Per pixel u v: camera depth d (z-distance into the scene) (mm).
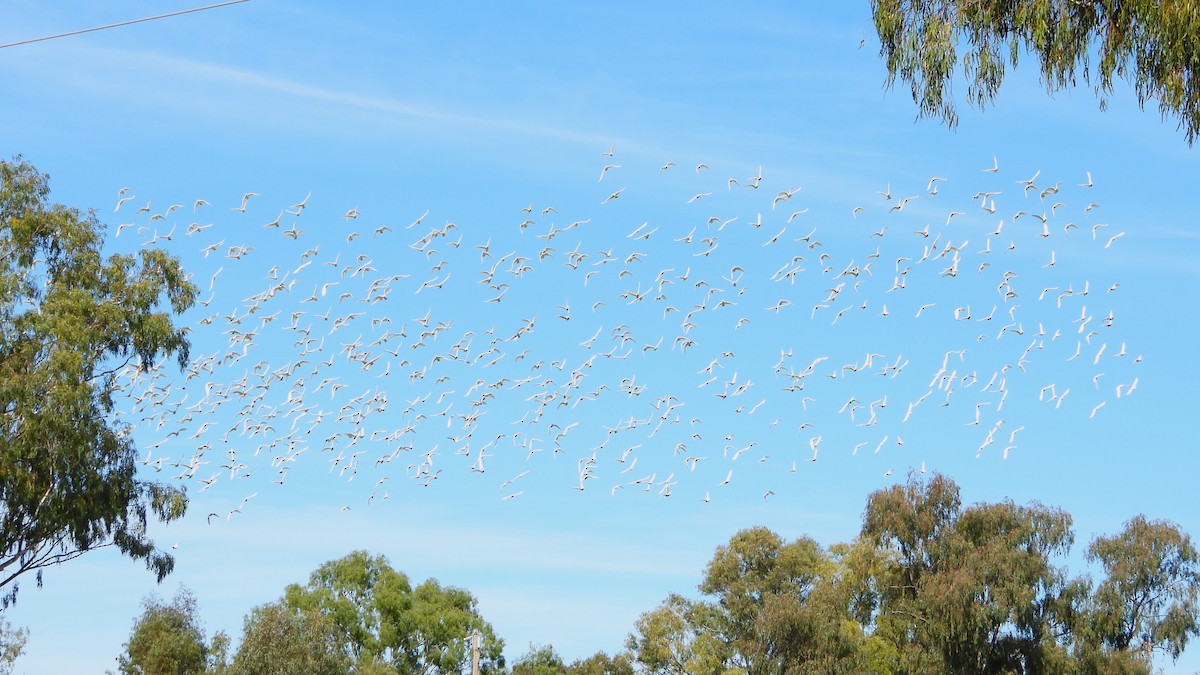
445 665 85125
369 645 84750
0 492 38844
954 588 61719
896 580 67438
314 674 51000
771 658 64438
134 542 43500
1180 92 14438
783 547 75500
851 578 71750
